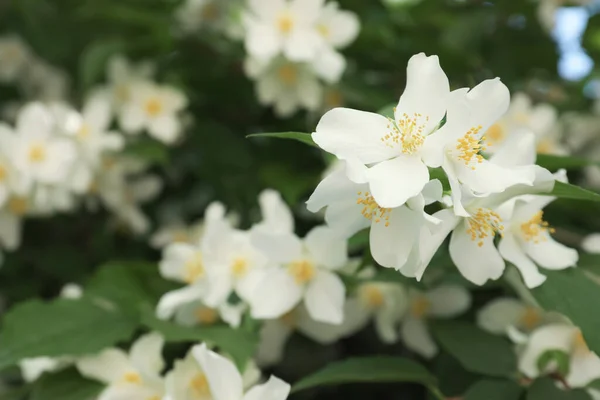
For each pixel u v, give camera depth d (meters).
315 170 0.50
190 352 0.40
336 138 0.36
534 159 0.37
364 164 0.36
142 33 0.54
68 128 0.51
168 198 0.56
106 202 0.53
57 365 0.42
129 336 0.41
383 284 0.44
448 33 0.54
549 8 0.54
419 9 0.56
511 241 0.39
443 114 0.36
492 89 0.37
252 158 0.52
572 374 0.40
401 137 0.36
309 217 0.50
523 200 0.38
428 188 0.35
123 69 0.53
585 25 0.56
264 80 0.50
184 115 0.54
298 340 0.48
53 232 0.55
